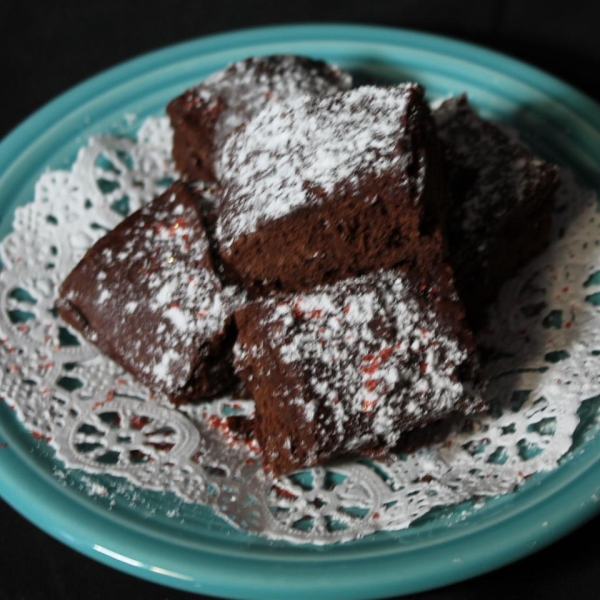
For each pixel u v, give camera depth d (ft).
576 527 1.10
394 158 1.18
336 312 1.19
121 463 1.18
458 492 1.13
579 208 1.33
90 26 1.79
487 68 1.45
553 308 1.26
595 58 1.66
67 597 1.17
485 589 1.16
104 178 1.40
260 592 1.08
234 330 1.24
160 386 1.23
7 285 1.32
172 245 1.26
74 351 1.27
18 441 1.19
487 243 1.26
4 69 1.72
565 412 1.17
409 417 1.16
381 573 1.08
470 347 1.18
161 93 1.47
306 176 1.20
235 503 1.15
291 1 1.80
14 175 1.40
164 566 1.09
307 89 1.38
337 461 1.18
